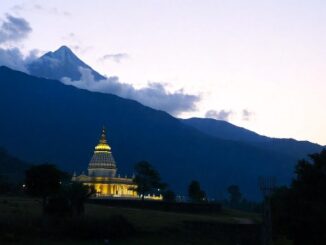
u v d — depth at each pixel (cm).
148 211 12775
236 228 11106
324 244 7888
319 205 8019
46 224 8662
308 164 8900
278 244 9075
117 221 9500
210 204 16038
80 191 9794
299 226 7925
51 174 9525
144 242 9119
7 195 15075
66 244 8119
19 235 8119
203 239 10369
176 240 9738
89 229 8856
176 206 15438
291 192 8531
